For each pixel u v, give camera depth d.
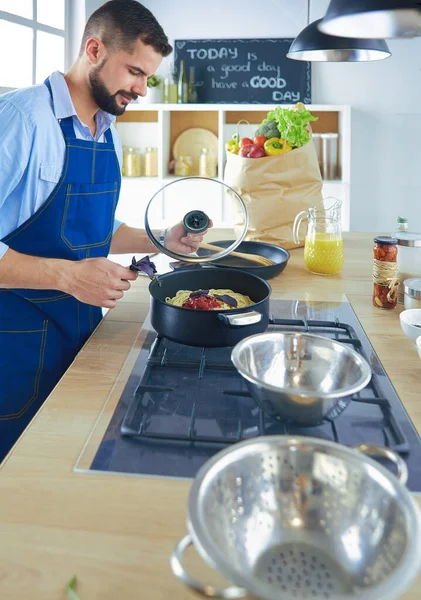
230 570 0.48
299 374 1.06
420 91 4.26
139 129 4.50
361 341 1.33
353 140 4.39
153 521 0.73
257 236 2.22
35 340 1.56
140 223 4.57
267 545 0.63
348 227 4.21
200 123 4.48
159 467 0.84
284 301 1.64
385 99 4.30
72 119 1.54
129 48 1.46
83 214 1.60
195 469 0.84
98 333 1.39
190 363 1.17
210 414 0.99
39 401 1.60
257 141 2.21
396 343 1.32
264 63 4.35
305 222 2.24
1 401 1.57
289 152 2.14
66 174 1.53
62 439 0.91
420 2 1.22
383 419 0.98
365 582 0.57
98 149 1.60
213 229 2.64
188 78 4.39
